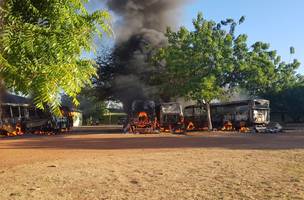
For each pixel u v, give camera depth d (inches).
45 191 486.9
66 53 244.1
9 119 1982.0
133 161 765.9
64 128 2308.1
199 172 620.7
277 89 2694.4
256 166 677.9
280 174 590.6
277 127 2023.9
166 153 925.2
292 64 2783.0
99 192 479.2
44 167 688.4
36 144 1294.3
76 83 249.0
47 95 232.5
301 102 2817.4
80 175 601.0
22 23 236.8
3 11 231.6
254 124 2155.5
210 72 2214.6
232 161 747.4
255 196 444.8
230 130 2267.5
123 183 535.5
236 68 2316.7
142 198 443.5
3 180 562.6
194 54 2210.9
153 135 1862.7
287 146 1099.9
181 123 2224.4
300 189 478.3
